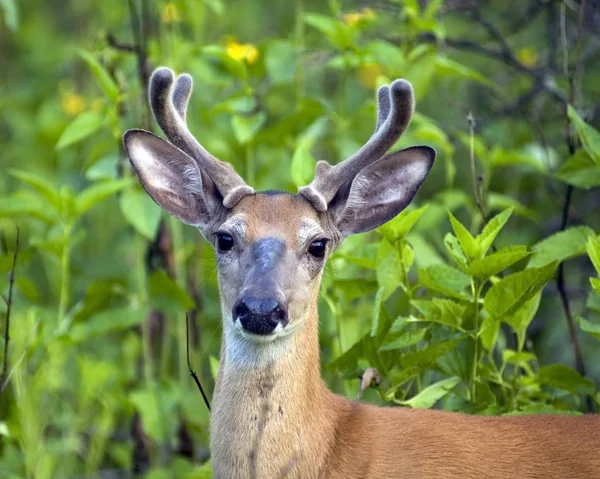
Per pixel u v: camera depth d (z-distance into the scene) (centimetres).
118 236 1688
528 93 1527
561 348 1441
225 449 984
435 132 1404
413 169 1073
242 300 960
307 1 1962
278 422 976
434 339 1108
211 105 1590
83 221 1709
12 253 1342
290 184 1296
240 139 1394
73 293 1584
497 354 1298
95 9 2064
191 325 1396
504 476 969
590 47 1496
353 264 1214
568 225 1490
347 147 1451
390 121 1038
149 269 1423
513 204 1402
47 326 1297
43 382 1252
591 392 1099
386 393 1108
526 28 1745
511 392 1127
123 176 1387
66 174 1744
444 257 1491
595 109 1484
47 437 1311
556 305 1459
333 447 983
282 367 978
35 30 2131
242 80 1439
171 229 1446
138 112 1459
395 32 1627
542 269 1039
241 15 1964
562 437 986
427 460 973
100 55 1469
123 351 1441
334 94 1759
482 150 1398
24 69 2119
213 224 1046
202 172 1045
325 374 1311
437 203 1472
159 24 1577
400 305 1164
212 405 1002
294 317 979
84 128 1366
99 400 1362
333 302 1218
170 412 1299
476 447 978
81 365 1297
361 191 1074
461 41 1540
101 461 1409
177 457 1317
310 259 1007
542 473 970
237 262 999
